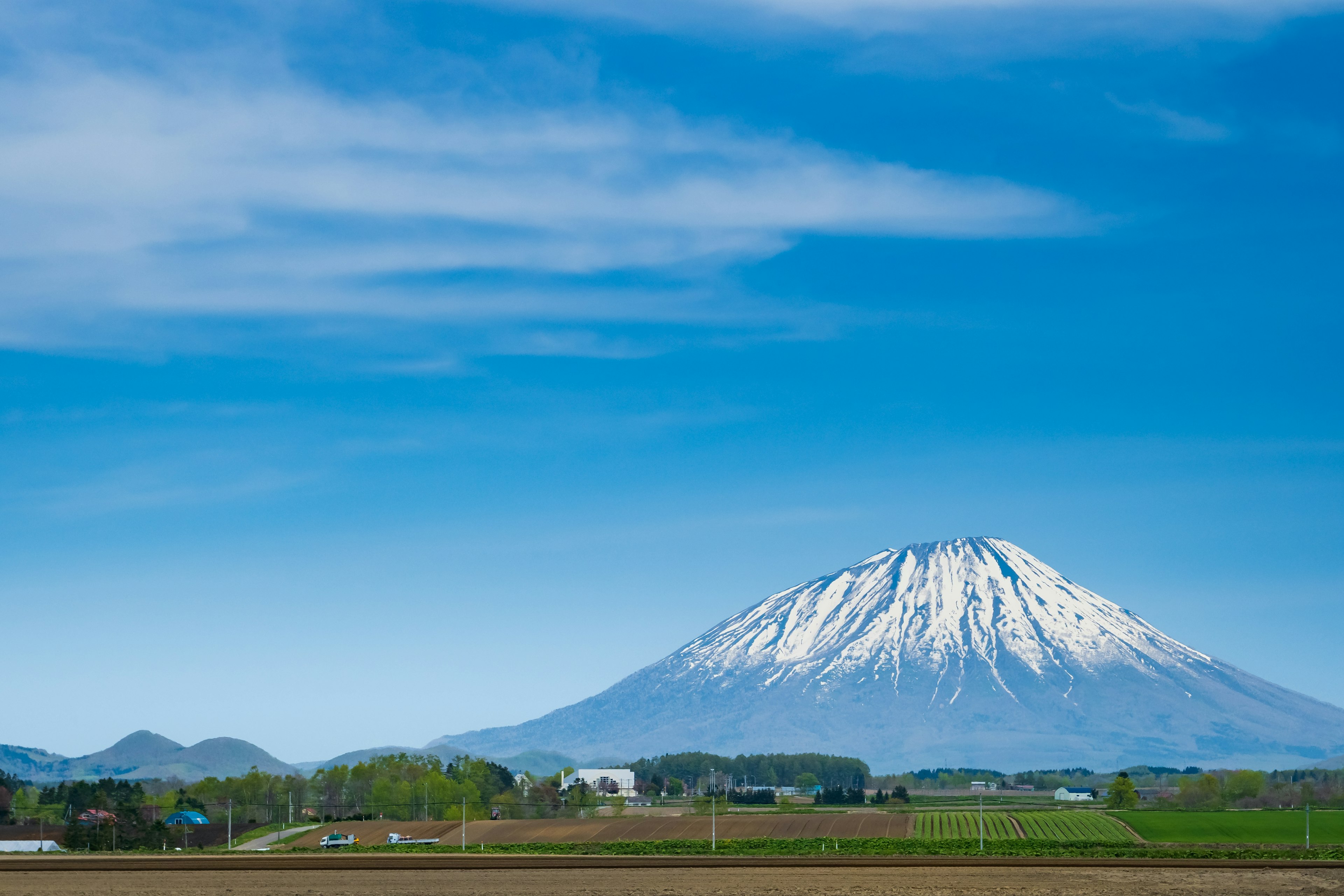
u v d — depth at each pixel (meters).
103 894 64.81
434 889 67.00
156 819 159.00
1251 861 84.31
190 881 70.06
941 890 67.56
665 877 72.69
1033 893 66.56
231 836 150.25
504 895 64.56
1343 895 66.12
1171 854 103.19
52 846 136.38
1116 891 67.25
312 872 75.19
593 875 74.19
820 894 65.69
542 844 126.31
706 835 142.38
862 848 113.06
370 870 76.00
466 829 153.75
